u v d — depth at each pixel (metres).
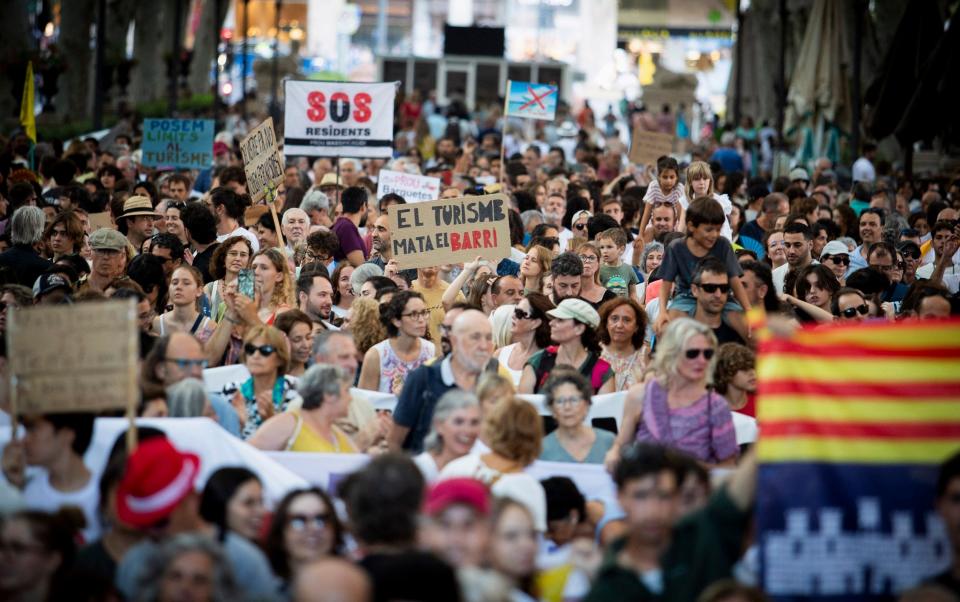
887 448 11.48
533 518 13.16
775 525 11.41
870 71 61.03
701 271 20.00
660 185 28.45
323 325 22.25
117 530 12.80
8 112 71.12
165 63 103.69
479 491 12.12
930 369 11.60
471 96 115.94
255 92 108.00
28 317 13.19
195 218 27.27
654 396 16.58
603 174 53.50
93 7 80.44
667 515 12.09
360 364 21.50
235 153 53.81
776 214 32.31
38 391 13.19
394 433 17.67
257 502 13.12
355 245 29.16
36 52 71.81
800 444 11.50
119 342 13.10
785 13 66.94
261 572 12.35
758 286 21.55
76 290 23.42
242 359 20.89
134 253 26.78
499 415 14.91
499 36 117.31
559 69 116.56
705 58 179.62
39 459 13.77
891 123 48.00
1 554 12.08
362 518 11.77
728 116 97.31
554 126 75.62
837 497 11.45
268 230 28.83
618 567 11.71
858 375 11.61
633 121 85.19
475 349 17.25
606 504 15.39
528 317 20.61
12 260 25.88
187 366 16.59
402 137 63.94
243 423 18.58
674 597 11.54
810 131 62.16
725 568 11.57
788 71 85.56
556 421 17.75
